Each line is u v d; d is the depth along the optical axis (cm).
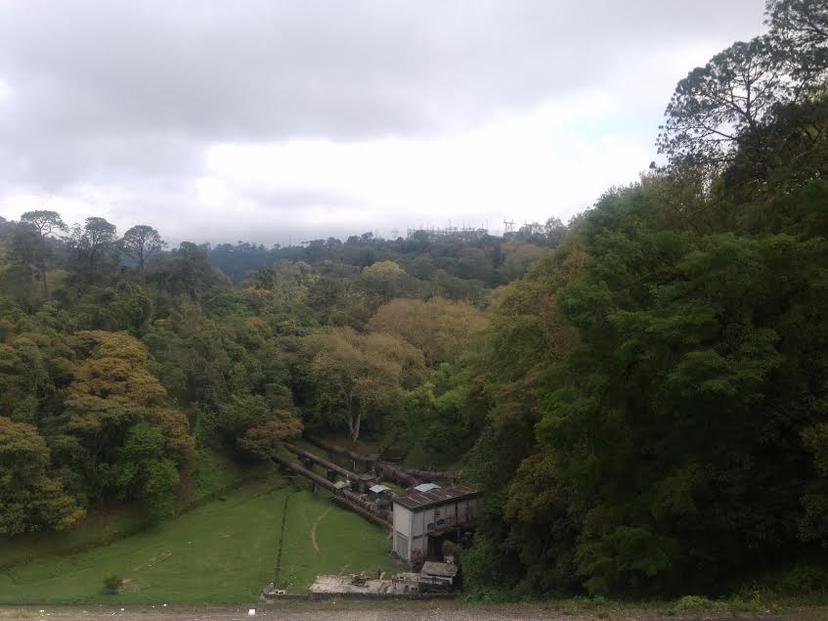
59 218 6100
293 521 4497
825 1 2042
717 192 2455
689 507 1650
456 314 7294
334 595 3145
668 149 2550
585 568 2062
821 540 1551
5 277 5422
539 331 3350
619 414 2042
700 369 1546
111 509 4228
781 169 2066
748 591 1636
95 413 4084
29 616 2238
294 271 11494
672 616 1416
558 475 2303
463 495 3916
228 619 1906
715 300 1769
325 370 5869
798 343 1659
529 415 2953
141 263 7262
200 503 4838
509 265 11169
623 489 2039
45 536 3788
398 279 9394
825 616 1300
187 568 3644
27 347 4141
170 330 5856
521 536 2866
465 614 1670
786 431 1645
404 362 6219
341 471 5206
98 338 4734
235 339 6216
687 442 1867
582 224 4050
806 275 1656
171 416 4572
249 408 5400
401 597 3095
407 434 6131
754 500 1711
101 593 3253
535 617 1563
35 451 3631
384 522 4331
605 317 1944
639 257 2131
